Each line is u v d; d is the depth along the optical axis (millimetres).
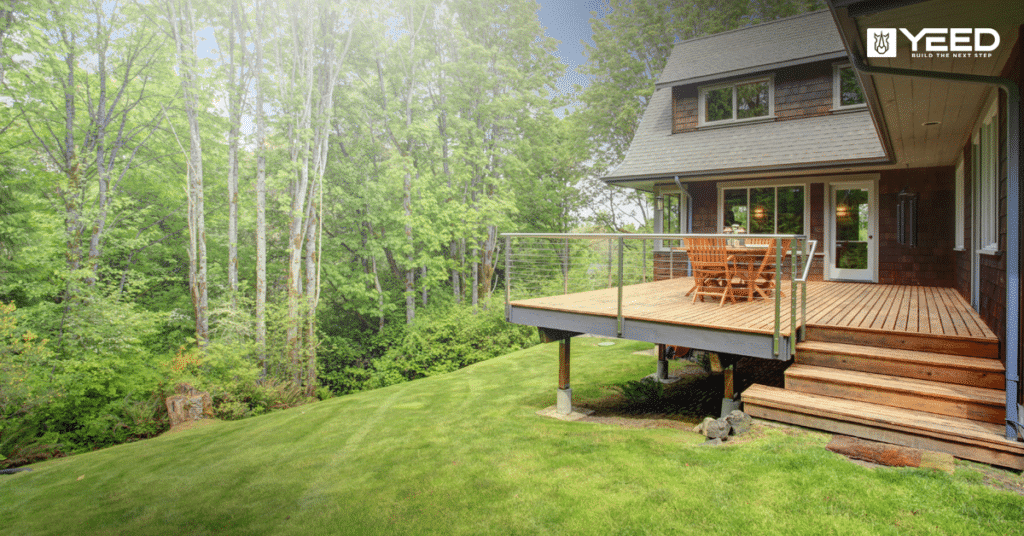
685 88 12852
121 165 15984
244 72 15867
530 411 6566
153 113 15648
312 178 17141
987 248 5059
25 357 9727
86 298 11898
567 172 23875
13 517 4695
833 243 10820
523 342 16734
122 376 11352
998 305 4430
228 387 12211
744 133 11820
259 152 15258
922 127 6578
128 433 10297
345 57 18641
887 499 2988
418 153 19312
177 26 14305
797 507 3021
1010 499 2893
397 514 3662
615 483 3732
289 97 16016
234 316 14141
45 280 13320
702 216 12055
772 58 11711
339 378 18375
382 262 21906
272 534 3582
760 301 6988
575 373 9023
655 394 6656
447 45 19781
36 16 12211
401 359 17406
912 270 10086
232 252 15266
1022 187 3422
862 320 5441
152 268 17203
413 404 7609
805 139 10758
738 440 4215
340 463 5016
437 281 20062
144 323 12438
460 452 4953
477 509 3602
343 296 20500
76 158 13367
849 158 9609
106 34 13930
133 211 14820
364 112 19250
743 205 11609
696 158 11680
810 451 3730
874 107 5477
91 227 13352
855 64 4102
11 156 12852
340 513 3795
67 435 9938
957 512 2805
